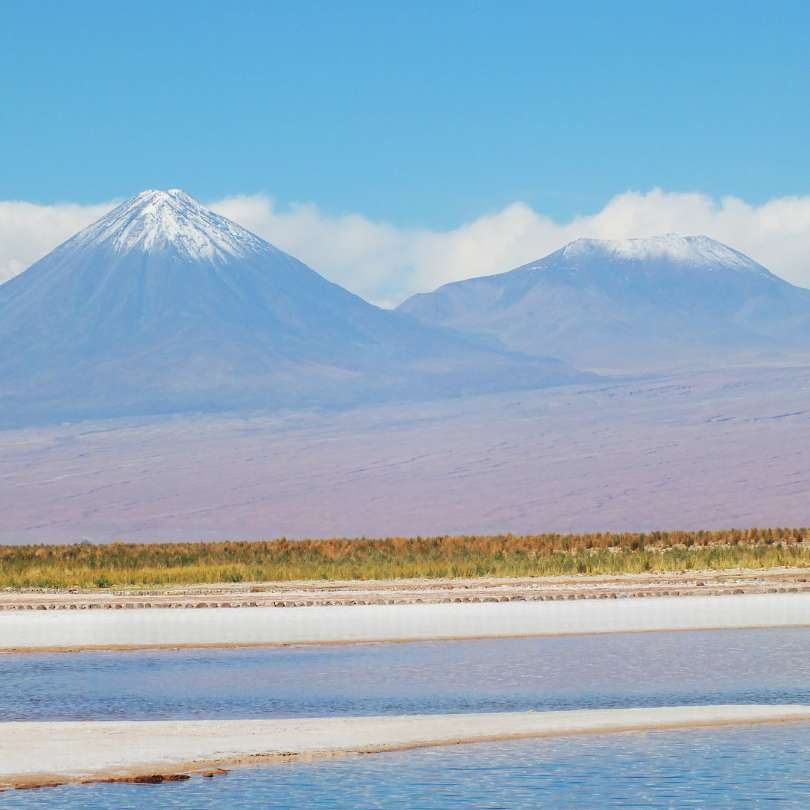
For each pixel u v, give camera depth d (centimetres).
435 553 16162
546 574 13075
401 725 5762
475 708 6303
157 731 5647
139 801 4709
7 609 10481
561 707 6303
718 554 14125
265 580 13025
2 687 7031
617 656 7812
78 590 12444
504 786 4894
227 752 5294
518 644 8406
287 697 6662
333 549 17088
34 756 5212
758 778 4994
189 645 8575
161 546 18450
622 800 4747
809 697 6444
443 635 8825
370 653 8138
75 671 7575
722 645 8219
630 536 17512
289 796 4778
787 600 10012
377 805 4691
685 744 5438
